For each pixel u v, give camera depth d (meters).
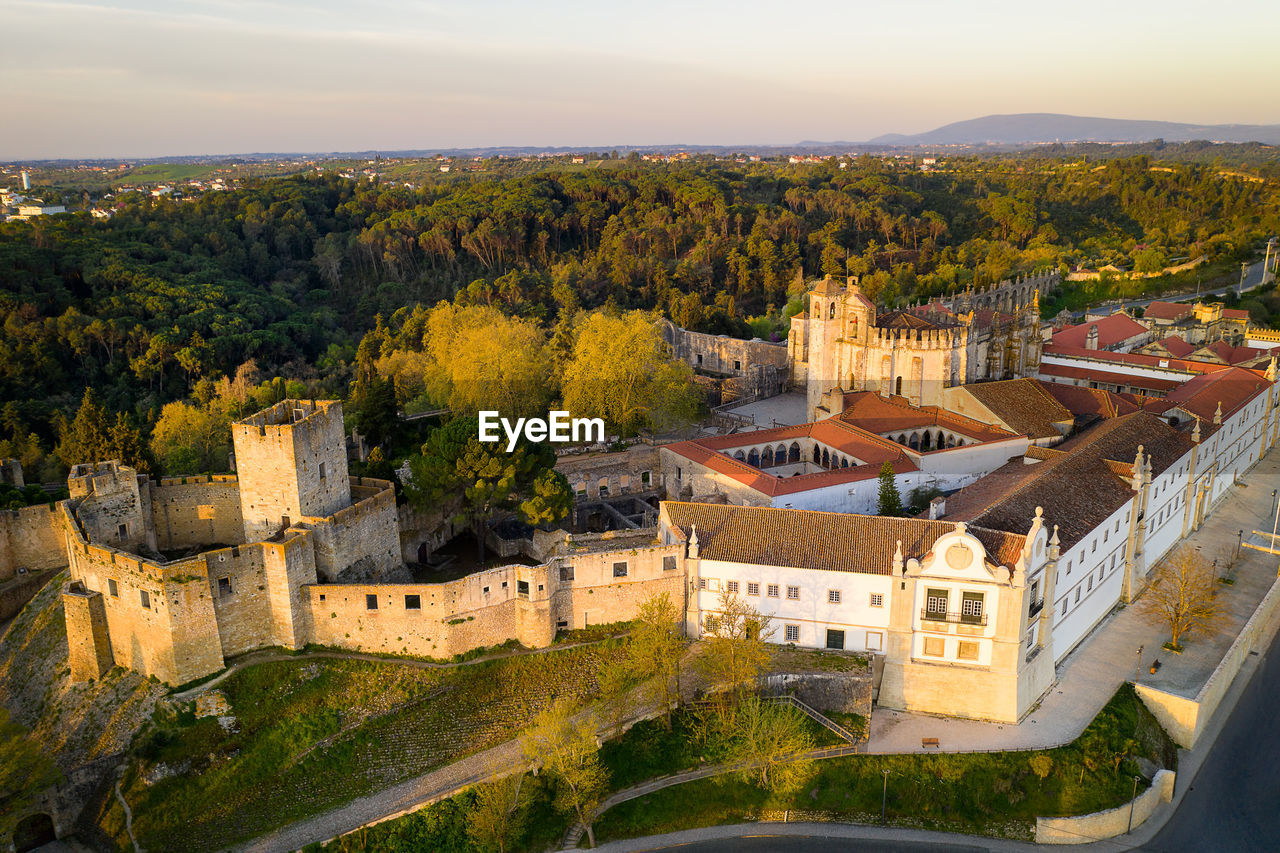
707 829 76.94
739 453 122.75
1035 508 90.56
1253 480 139.75
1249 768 85.00
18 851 73.25
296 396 159.88
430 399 146.62
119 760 76.25
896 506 105.31
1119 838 77.00
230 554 81.56
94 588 84.19
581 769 75.12
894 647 85.25
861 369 135.50
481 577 86.56
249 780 75.38
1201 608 94.69
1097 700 86.62
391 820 73.56
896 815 77.38
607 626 92.12
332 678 83.19
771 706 80.06
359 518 90.75
